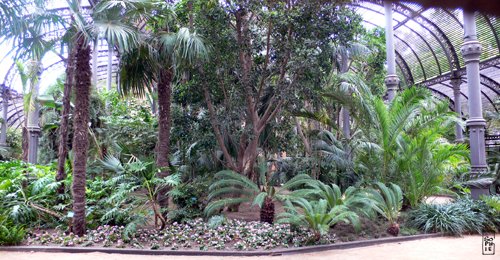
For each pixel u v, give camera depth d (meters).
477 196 9.88
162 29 9.09
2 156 20.22
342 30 8.80
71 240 6.91
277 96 9.12
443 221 8.02
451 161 11.17
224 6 8.89
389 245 7.07
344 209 7.18
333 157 10.23
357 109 9.65
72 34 7.12
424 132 9.70
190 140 9.96
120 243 6.79
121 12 7.35
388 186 9.22
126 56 8.29
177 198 8.71
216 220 7.79
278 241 6.96
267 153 11.77
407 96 9.45
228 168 9.95
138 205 8.30
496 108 19.84
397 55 19.39
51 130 13.62
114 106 14.27
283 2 8.84
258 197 7.63
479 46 10.31
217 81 9.18
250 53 9.02
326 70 10.06
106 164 8.22
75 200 7.29
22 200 8.26
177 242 6.97
